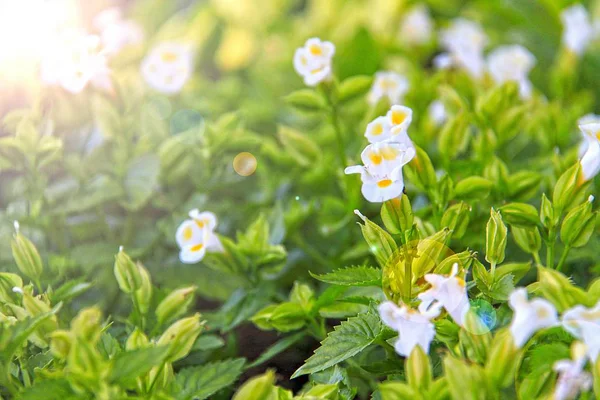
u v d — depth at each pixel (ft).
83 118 2.54
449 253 1.91
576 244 1.96
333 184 2.60
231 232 2.52
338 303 2.07
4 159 2.26
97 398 1.76
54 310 1.84
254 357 2.25
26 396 1.77
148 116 2.69
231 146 2.51
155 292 2.18
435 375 1.91
